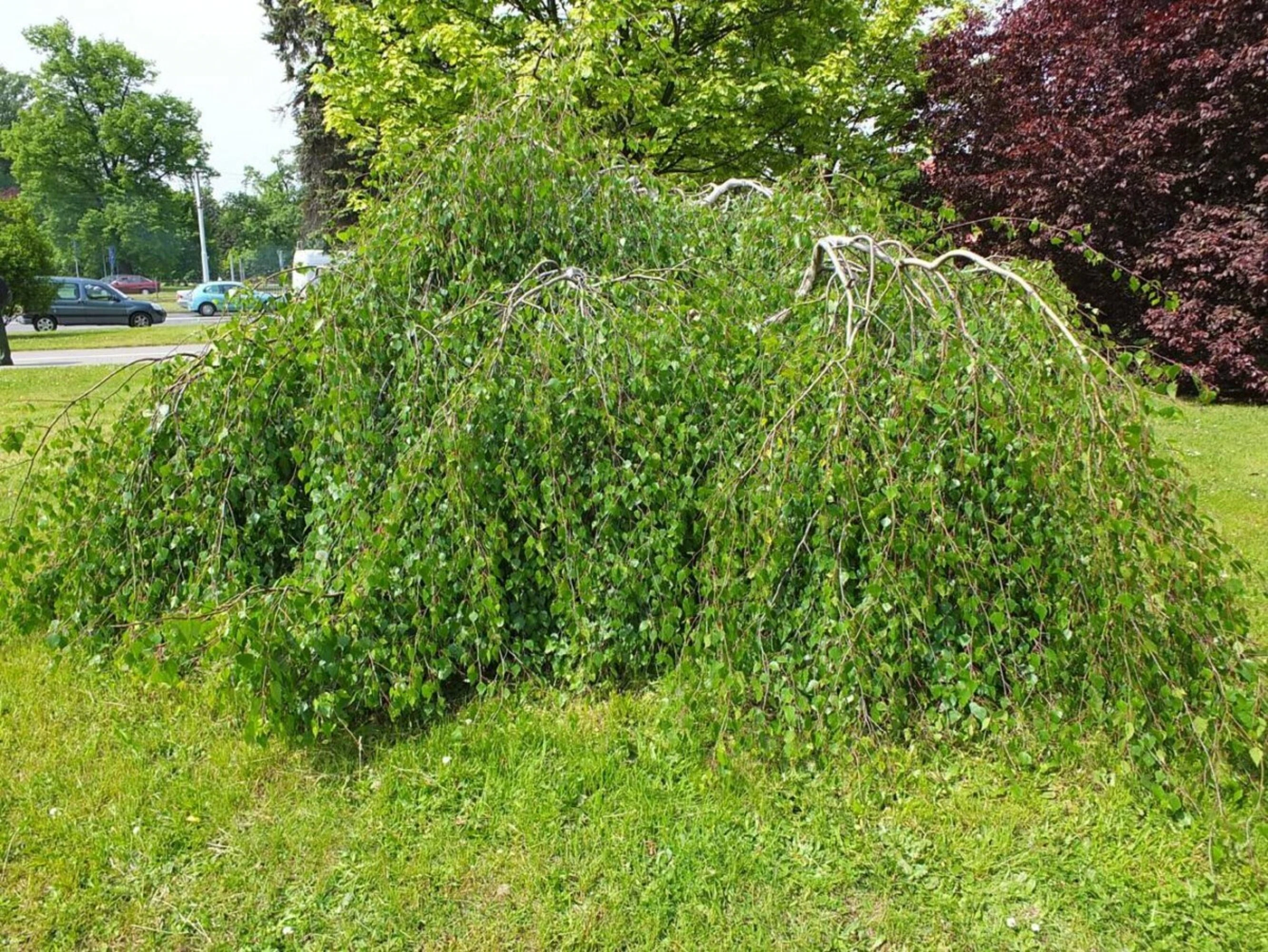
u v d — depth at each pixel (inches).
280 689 93.1
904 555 92.4
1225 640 90.5
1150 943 74.9
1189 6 315.9
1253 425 297.7
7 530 123.6
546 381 111.9
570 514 109.0
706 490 104.7
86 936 76.6
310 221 738.2
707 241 147.2
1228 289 331.9
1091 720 98.5
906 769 95.8
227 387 121.3
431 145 143.4
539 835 87.7
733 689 95.1
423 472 106.3
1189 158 331.6
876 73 396.5
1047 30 352.5
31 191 1720.0
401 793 94.3
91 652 122.3
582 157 141.8
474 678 106.5
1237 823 87.4
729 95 332.5
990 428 91.6
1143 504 91.9
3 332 463.5
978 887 81.1
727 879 82.0
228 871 83.8
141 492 122.5
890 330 103.8
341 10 342.0
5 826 89.5
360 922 77.7
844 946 75.2
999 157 366.0
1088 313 130.0
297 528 129.0
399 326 127.6
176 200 1875.0
